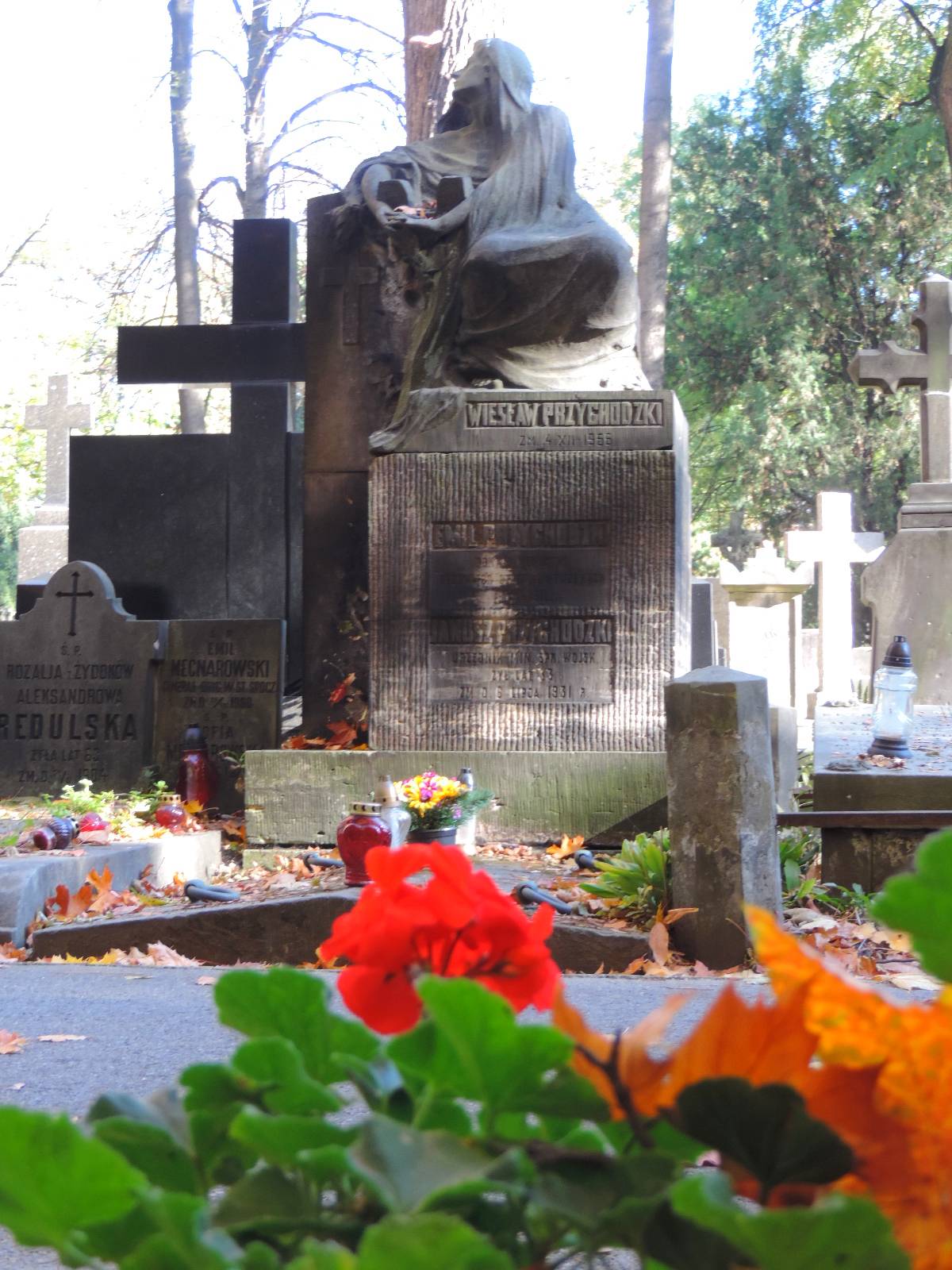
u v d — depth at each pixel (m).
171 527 15.26
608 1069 0.78
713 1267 0.70
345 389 13.30
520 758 10.39
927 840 0.70
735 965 6.65
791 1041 0.74
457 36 18.52
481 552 10.91
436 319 11.92
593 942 6.82
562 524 10.82
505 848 10.20
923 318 16.19
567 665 10.80
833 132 37.28
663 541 10.70
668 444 10.71
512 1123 0.87
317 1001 0.92
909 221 37.19
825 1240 0.62
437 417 10.95
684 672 11.28
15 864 8.43
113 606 13.05
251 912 7.60
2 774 13.12
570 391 10.85
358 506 13.20
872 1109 0.71
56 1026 5.22
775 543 39.66
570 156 12.52
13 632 13.22
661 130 24.92
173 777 12.88
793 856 8.05
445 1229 0.60
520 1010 0.93
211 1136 0.85
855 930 6.95
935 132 34.31
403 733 10.94
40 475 41.22
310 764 10.63
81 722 13.05
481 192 12.26
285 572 15.08
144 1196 0.67
